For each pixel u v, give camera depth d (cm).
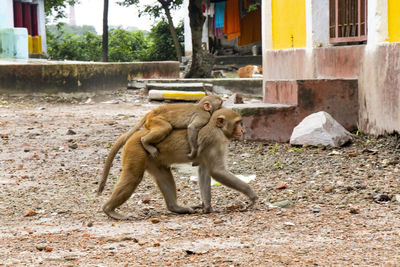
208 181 646
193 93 1859
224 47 3347
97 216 648
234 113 633
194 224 589
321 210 632
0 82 1878
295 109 1074
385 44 980
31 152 1041
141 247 501
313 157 923
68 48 4203
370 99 1038
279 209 646
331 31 1192
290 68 1319
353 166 848
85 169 912
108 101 1930
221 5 2864
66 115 1541
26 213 655
